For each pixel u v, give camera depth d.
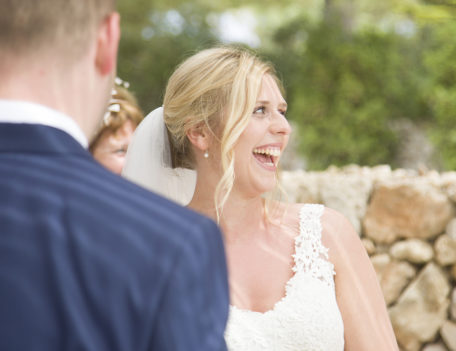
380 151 8.95
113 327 0.73
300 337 1.87
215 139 1.99
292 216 2.15
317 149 8.97
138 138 2.19
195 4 14.50
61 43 0.82
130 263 0.75
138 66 13.81
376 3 12.91
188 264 0.75
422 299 3.66
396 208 3.74
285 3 15.75
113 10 0.88
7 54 0.81
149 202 0.82
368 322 2.01
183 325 0.73
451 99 7.10
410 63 10.18
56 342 0.72
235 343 1.86
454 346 3.60
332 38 9.11
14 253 0.75
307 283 1.97
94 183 0.81
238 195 2.02
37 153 0.82
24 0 0.79
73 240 0.76
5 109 0.81
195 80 1.99
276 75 2.05
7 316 0.72
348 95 8.85
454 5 8.57
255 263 2.02
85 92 0.86
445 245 3.62
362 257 2.10
